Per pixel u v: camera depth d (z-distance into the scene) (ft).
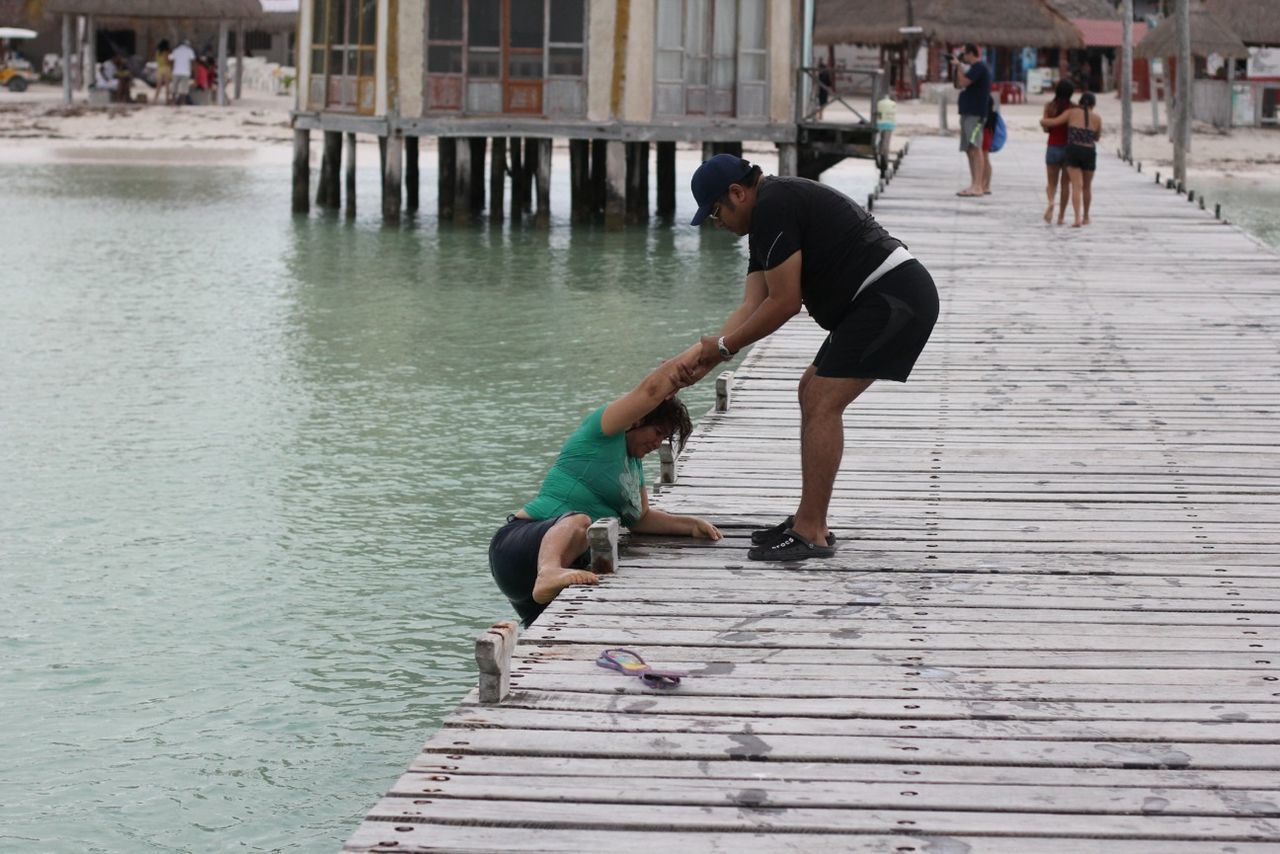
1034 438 30.60
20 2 194.90
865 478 27.58
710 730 16.71
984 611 20.54
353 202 96.07
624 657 18.52
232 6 163.94
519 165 101.04
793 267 21.42
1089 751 16.25
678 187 123.24
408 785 15.38
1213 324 43.34
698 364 22.27
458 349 54.54
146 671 26.48
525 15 88.43
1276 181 124.77
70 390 47.57
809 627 19.92
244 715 24.81
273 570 31.60
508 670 17.65
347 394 47.37
